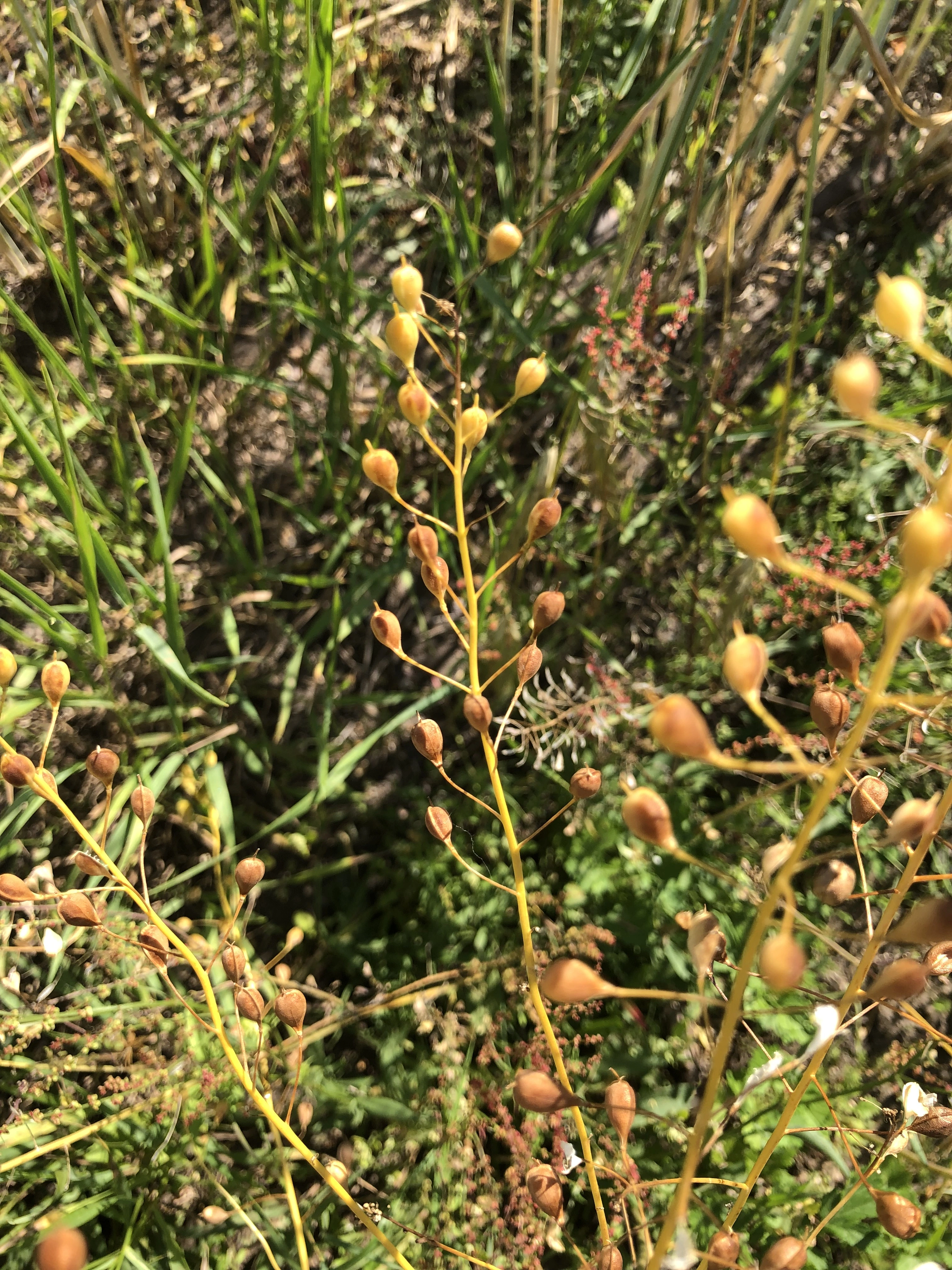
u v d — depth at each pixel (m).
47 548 0.31
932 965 0.14
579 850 0.28
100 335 0.31
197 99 0.34
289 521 0.34
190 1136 0.26
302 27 0.33
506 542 0.30
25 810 0.28
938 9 0.34
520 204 0.31
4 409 0.25
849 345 0.33
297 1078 0.17
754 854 0.28
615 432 0.29
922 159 0.33
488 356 0.32
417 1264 0.24
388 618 0.16
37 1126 0.25
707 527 0.31
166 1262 0.26
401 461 0.33
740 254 0.33
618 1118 0.14
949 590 0.29
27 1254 0.25
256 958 0.30
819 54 0.27
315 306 0.32
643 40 0.28
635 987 0.27
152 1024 0.27
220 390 0.33
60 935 0.28
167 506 0.28
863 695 0.25
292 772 0.33
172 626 0.28
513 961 0.27
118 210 0.31
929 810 0.11
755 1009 0.26
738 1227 0.24
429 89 0.34
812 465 0.31
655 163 0.27
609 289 0.31
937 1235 0.22
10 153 0.30
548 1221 0.24
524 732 0.28
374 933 0.31
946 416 0.30
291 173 0.34
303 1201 0.27
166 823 0.31
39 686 0.29
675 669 0.32
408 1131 0.26
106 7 0.33
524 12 0.35
